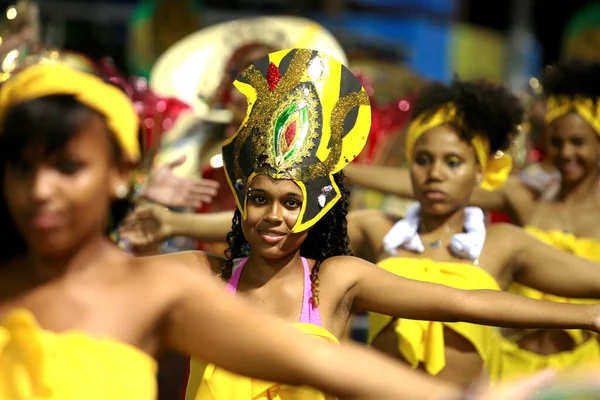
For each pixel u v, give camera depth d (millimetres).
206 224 8555
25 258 4324
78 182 3982
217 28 13320
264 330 4113
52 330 4043
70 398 3908
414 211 8984
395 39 23250
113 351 3992
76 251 4133
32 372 3912
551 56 28984
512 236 8703
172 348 4250
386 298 6555
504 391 4340
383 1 23328
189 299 4148
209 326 4129
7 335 3996
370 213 9109
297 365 4086
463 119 8680
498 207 11047
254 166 6484
